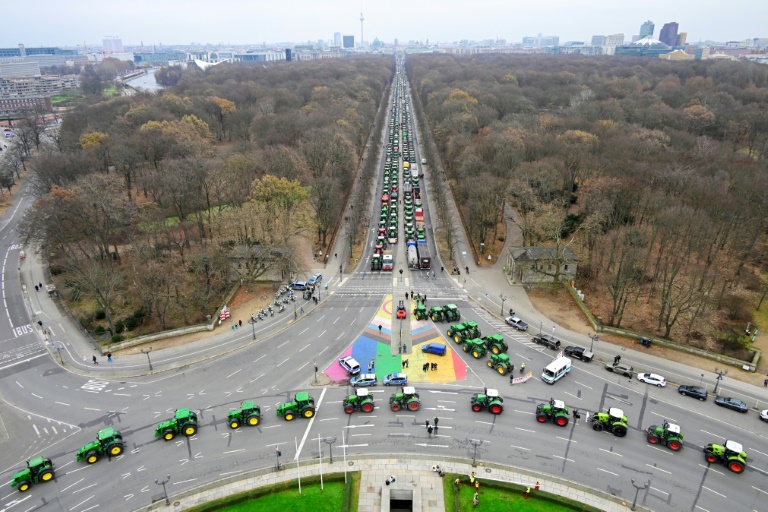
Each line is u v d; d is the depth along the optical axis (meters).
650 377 100.06
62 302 138.25
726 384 100.50
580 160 175.50
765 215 140.38
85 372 107.44
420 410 93.25
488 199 162.00
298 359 110.00
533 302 134.75
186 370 107.19
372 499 74.75
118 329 124.50
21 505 74.81
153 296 124.88
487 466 80.44
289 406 90.69
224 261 139.38
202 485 77.56
